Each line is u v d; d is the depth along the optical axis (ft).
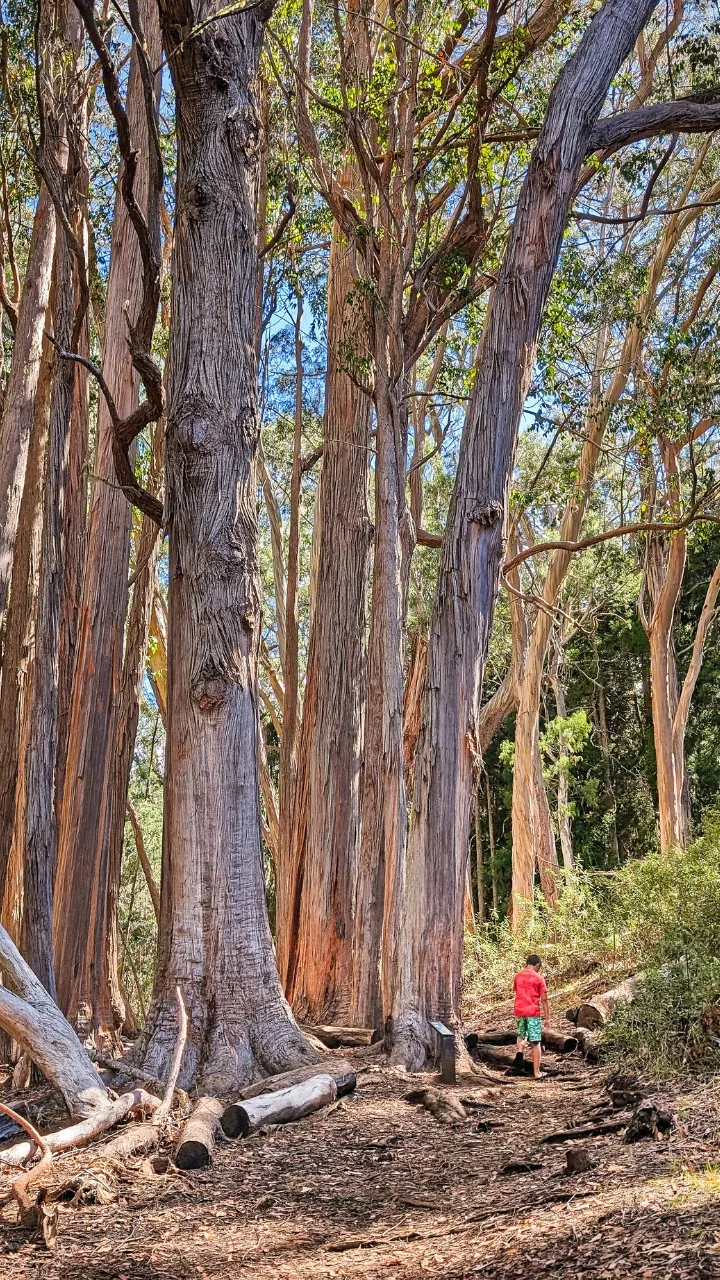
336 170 53.72
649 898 42.39
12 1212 20.04
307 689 55.06
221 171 33.58
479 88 41.50
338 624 53.67
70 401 38.99
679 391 52.39
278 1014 30.42
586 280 52.24
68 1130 23.18
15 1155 21.80
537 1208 16.62
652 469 70.64
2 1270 17.17
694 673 88.12
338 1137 25.26
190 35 30.63
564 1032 41.37
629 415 53.11
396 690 40.83
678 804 84.64
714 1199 14.25
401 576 44.65
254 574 32.83
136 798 106.01
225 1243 18.12
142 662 51.70
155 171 31.63
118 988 48.73
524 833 82.28
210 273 33.22
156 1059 29.30
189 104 33.83
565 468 71.97
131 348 31.71
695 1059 25.34
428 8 45.11
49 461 38.27
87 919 46.01
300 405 63.10
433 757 35.06
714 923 32.27
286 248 56.24
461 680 35.32
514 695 92.58
